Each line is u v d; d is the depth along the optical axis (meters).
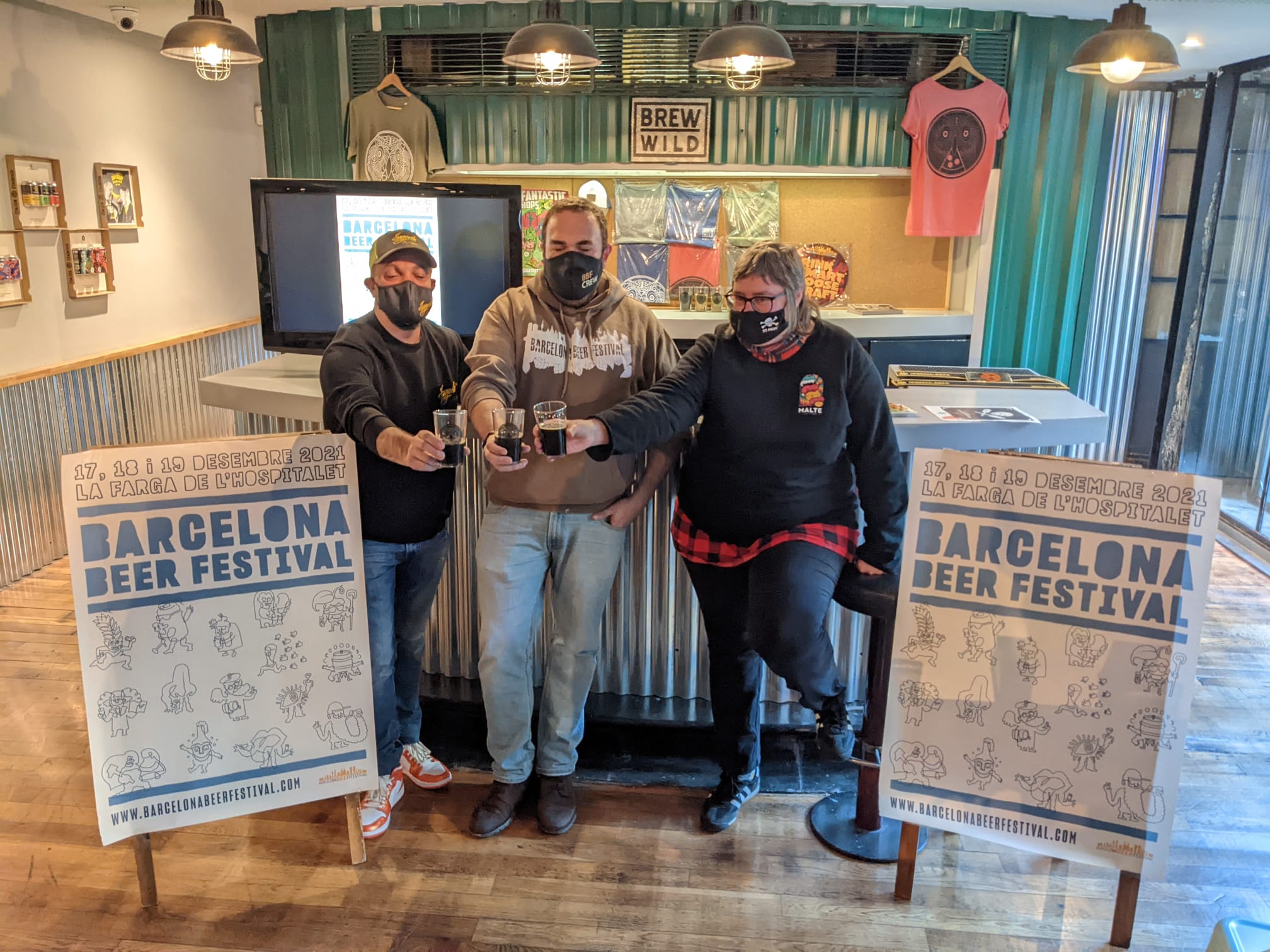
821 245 5.11
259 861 2.21
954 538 1.94
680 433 2.21
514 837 2.30
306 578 2.04
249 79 6.40
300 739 2.08
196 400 5.75
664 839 2.29
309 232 3.07
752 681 2.26
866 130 4.92
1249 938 1.63
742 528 2.09
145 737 1.97
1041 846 1.94
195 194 5.75
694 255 5.26
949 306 5.34
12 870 2.18
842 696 2.09
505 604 2.19
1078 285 5.18
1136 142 5.13
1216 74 4.81
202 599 1.98
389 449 1.92
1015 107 4.87
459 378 2.25
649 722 2.61
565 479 2.14
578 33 3.62
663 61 4.83
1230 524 4.67
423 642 2.37
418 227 3.03
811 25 4.75
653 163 4.99
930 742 1.99
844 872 2.19
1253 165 4.70
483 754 2.65
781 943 1.96
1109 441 5.61
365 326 2.12
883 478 2.05
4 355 4.08
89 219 4.70
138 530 1.92
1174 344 5.14
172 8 4.48
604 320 2.13
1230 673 3.21
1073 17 4.78
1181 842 2.30
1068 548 1.87
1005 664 1.92
